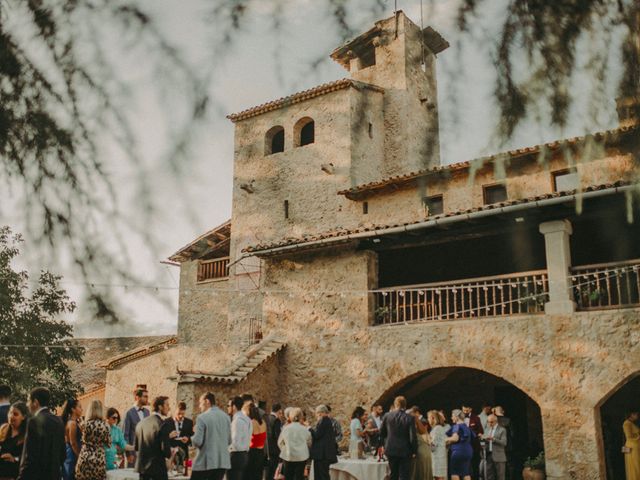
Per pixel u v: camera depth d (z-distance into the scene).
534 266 14.88
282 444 9.60
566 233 12.55
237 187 21.19
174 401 19.94
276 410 11.49
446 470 10.82
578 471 11.43
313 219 19.25
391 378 13.95
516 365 12.45
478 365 12.90
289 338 15.77
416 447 9.34
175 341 21.19
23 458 5.27
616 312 11.64
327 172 18.98
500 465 11.69
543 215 12.69
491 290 15.46
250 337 19.72
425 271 16.66
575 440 11.58
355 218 18.36
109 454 9.19
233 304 20.42
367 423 12.06
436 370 15.88
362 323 14.69
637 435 11.27
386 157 18.41
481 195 15.45
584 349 11.84
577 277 12.81
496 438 11.81
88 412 7.88
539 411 15.20
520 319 12.61
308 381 15.16
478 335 13.02
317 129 19.77
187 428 9.72
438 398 16.61
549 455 11.76
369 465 9.70
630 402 14.37
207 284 21.45
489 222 13.14
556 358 12.06
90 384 22.66
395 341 14.07
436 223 13.19
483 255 15.88
